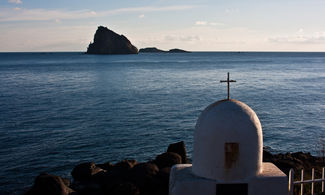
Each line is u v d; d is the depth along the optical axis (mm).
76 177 14750
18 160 19812
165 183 12523
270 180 6629
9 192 15773
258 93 45125
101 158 20188
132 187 12109
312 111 32969
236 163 6492
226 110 6590
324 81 60906
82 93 45719
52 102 38500
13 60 169000
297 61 148625
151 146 22328
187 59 177125
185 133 25250
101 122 28734
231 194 6621
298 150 21391
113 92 46500
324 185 8773
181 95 43281
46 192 12266
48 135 24891
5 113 32406
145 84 56156
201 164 6758
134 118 30078
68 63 132875
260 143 6680
